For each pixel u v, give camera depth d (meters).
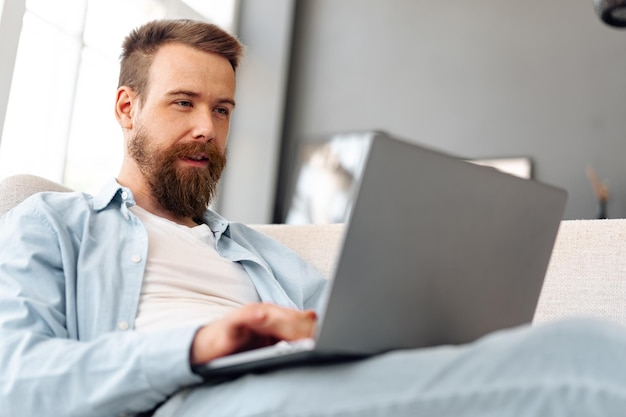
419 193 0.78
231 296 1.28
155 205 1.44
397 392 0.66
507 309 0.92
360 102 4.89
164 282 1.22
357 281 0.73
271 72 4.87
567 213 4.26
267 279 1.37
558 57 4.46
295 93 5.05
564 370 0.59
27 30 3.08
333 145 4.80
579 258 1.39
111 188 1.32
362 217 0.74
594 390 0.57
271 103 4.84
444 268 0.82
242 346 0.85
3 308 1.03
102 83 3.52
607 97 4.29
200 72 1.45
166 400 0.89
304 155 4.87
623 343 0.57
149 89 1.46
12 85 3.02
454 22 4.77
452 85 4.69
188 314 1.15
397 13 4.92
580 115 4.34
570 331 0.60
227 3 4.73
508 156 4.46
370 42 4.95
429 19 4.83
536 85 4.48
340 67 4.98
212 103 1.47
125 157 1.49
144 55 1.49
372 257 0.74
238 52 1.53
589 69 4.37
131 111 1.50
